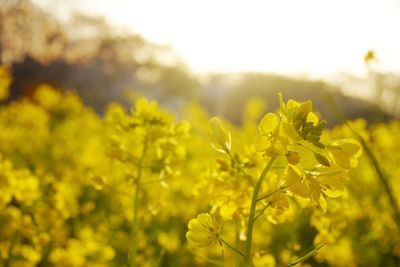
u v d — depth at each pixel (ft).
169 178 10.73
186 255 15.58
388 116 13.50
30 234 12.34
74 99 52.80
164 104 81.30
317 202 6.24
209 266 13.93
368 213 16.33
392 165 24.61
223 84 99.19
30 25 81.00
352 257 15.12
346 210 10.32
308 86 65.10
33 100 68.64
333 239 10.24
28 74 88.63
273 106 96.68
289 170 6.30
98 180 10.93
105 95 97.76
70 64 95.71
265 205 7.00
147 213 10.87
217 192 8.22
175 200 18.81
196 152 28.43
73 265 13.07
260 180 6.65
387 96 13.08
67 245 13.42
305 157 20.98
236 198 8.14
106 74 98.17
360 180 23.22
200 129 36.37
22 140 34.12
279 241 14.44
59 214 13.20
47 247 14.10
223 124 7.14
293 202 10.33
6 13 78.13
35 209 12.92
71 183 21.08
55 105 51.52
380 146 23.99
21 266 12.88
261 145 6.23
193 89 94.68
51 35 84.94
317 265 14.49
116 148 10.48
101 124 41.27
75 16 88.84
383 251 16.22
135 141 10.67
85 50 95.61
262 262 9.59
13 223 12.12
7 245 12.66
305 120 6.31
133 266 10.33
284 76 85.81
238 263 9.16
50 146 36.99
